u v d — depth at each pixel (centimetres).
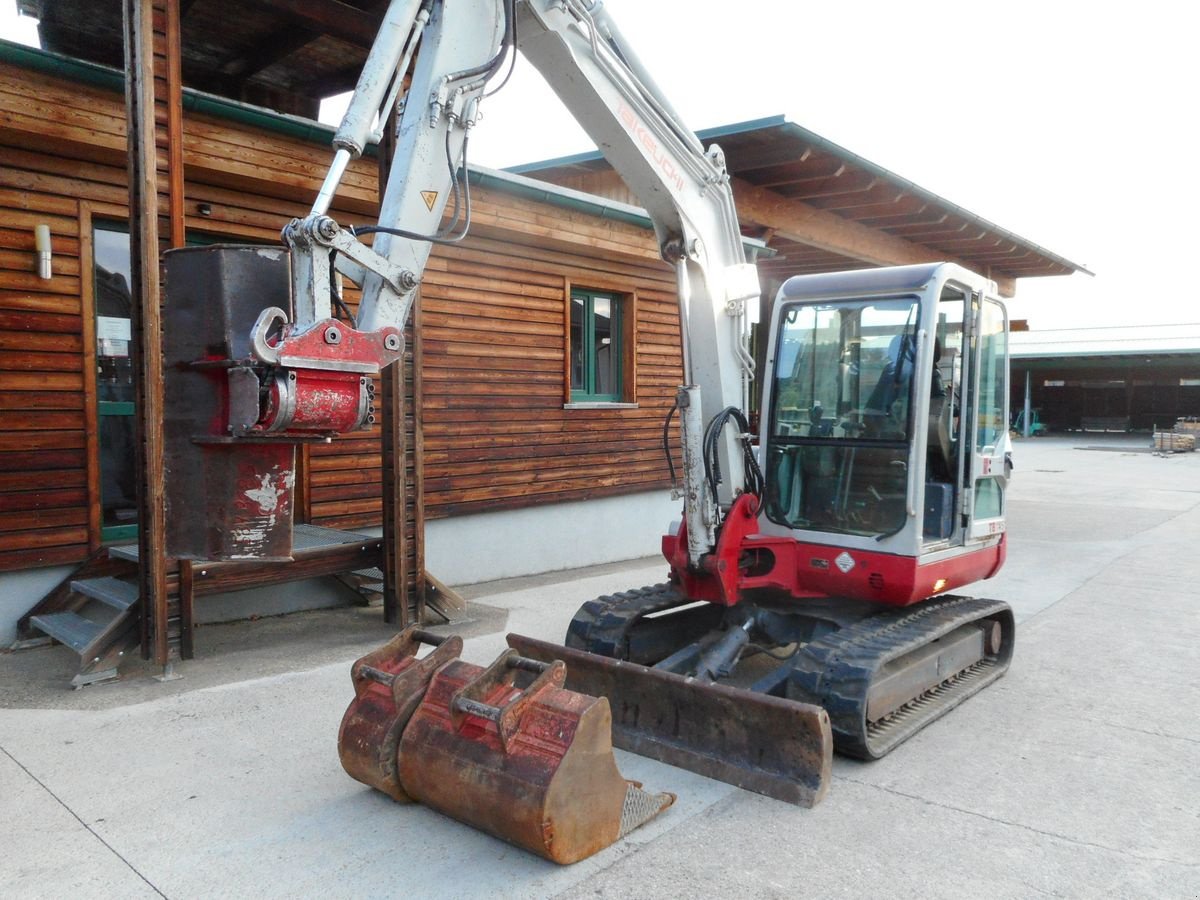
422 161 339
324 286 297
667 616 521
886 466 461
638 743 400
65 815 338
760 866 308
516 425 808
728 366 472
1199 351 3181
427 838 324
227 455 285
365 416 300
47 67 491
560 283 841
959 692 484
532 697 310
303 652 554
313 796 357
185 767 382
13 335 528
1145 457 2422
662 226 451
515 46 352
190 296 290
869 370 471
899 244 1221
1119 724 454
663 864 308
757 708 366
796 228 1027
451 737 320
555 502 848
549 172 1066
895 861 312
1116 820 346
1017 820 345
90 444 561
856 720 381
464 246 755
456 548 772
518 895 287
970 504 489
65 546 554
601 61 391
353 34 607
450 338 748
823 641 420
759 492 480
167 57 482
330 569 593
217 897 284
